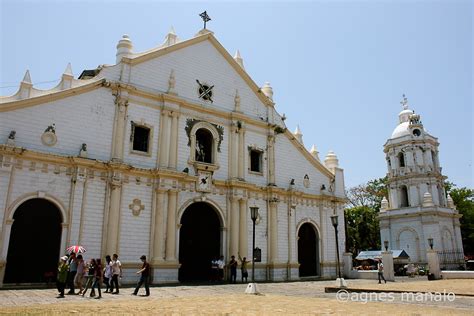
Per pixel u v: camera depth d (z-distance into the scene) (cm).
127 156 2331
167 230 2356
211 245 2633
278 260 2844
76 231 2061
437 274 3166
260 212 2852
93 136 2236
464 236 6306
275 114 3177
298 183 3166
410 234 5212
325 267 3123
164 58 2628
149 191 2361
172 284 2258
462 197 6512
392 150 5719
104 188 2203
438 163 5625
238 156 2817
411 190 5394
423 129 5631
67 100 2192
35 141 2044
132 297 1647
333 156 3516
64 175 2095
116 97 2372
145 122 2447
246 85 3053
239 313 1178
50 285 1944
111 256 2116
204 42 2875
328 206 3306
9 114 1995
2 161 1914
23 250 1936
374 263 4938
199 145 2723
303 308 1302
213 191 2639
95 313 1152
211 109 2744
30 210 1986
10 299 1509
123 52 2483
